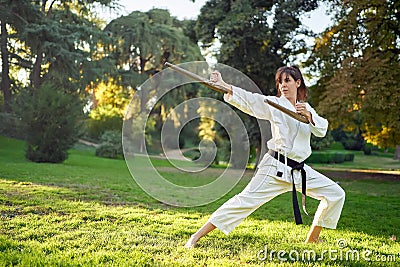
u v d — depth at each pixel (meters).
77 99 16.86
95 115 26.95
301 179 3.66
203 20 18.23
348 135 39.12
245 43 17.06
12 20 21.17
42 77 23.16
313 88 16.06
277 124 3.64
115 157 21.98
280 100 3.75
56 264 3.13
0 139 21.52
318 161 29.23
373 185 12.10
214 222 3.64
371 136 15.77
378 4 13.16
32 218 4.88
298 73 3.82
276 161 3.63
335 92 12.39
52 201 6.18
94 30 22.97
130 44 26.75
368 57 12.52
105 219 5.11
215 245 3.88
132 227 4.68
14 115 22.39
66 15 24.25
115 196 7.40
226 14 17.75
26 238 3.96
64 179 9.82
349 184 12.41
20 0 20.77
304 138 3.67
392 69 12.31
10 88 24.09
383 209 7.13
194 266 3.15
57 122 15.72
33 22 21.67
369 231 5.07
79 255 3.40
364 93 12.26
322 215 3.85
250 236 4.38
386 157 35.97
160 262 3.22
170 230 4.53
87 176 11.09
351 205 7.55
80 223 4.77
